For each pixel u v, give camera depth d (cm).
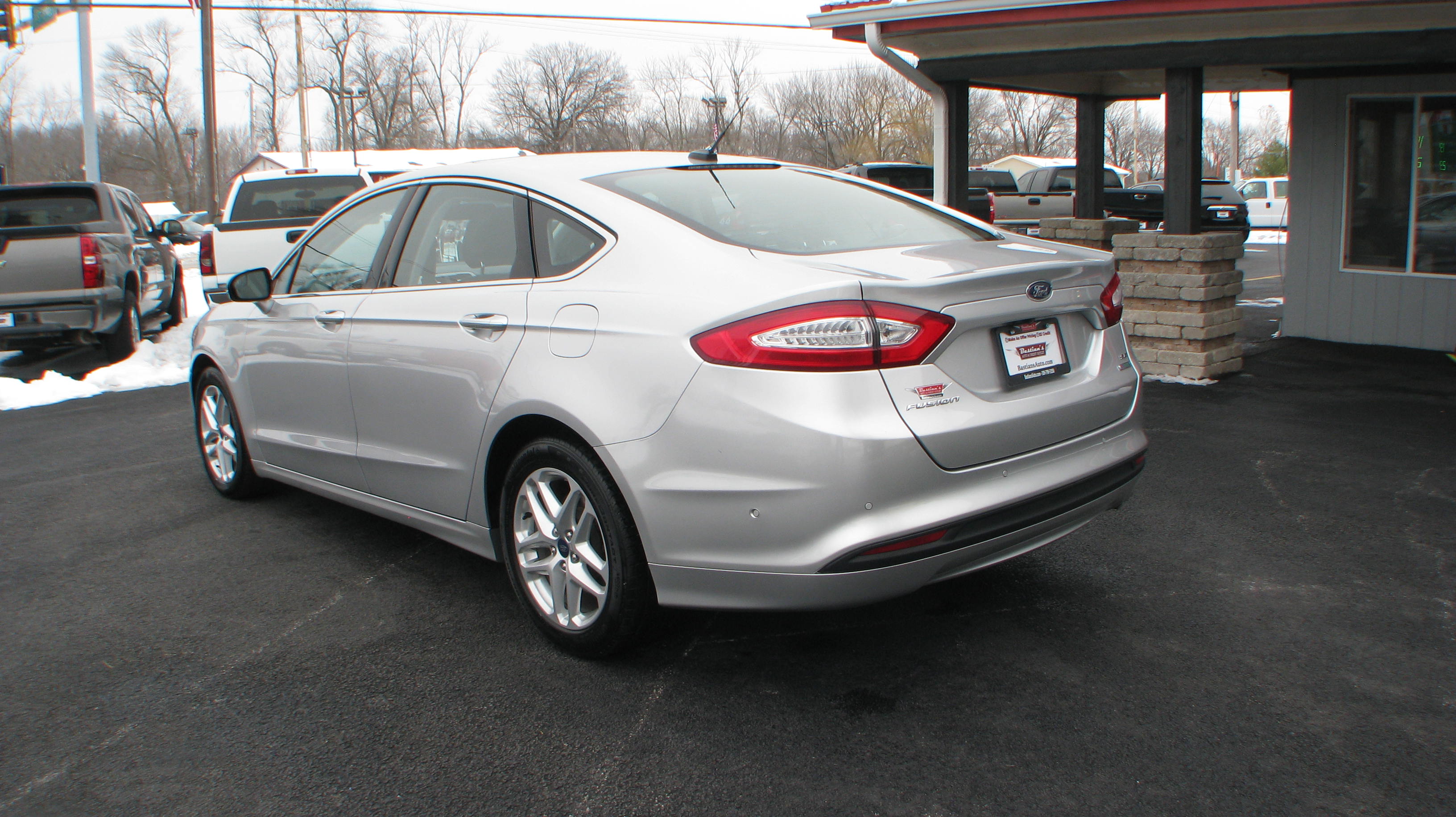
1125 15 682
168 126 8019
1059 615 357
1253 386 746
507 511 344
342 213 440
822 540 267
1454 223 862
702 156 386
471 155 5516
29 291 952
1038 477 295
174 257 1309
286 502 523
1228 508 468
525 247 346
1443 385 734
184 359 1048
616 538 305
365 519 493
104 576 422
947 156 855
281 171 1153
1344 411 658
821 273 279
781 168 397
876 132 5806
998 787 256
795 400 266
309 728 295
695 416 279
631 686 314
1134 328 791
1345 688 301
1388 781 254
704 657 332
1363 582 379
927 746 275
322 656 341
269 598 394
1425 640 330
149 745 288
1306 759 264
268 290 441
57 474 591
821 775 263
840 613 364
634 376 292
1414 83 866
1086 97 955
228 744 287
